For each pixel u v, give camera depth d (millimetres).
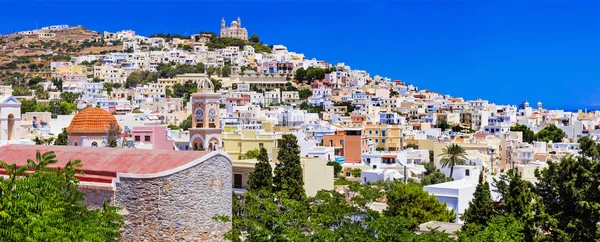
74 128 108562
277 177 93688
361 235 58406
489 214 82750
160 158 57500
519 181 78375
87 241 44312
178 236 54656
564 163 73250
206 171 57000
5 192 44125
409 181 148625
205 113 133125
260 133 153375
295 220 59312
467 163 174250
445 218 97062
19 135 100938
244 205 67500
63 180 49156
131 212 54344
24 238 42281
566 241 68812
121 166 57031
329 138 195875
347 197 98562
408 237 58844
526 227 70188
